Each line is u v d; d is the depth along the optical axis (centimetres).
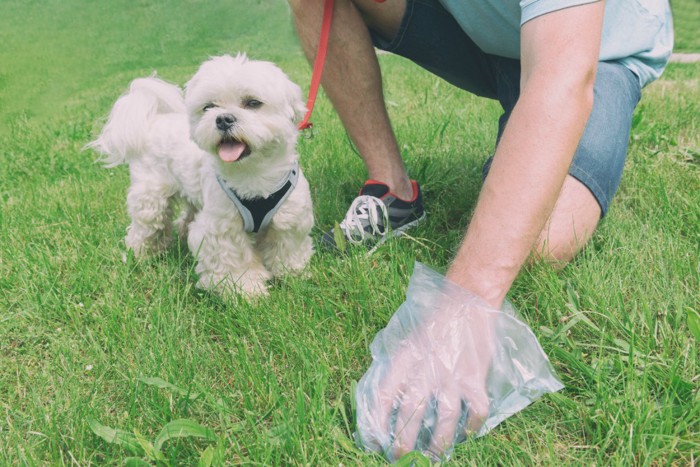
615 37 136
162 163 152
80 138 274
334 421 103
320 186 173
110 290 139
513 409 100
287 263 144
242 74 132
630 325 110
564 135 98
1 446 105
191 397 109
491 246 98
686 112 205
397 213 149
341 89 149
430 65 157
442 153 184
